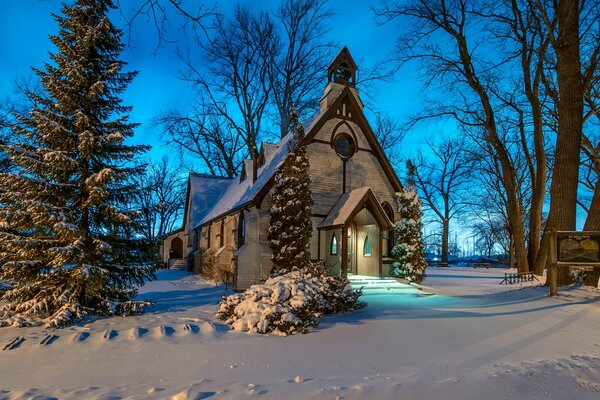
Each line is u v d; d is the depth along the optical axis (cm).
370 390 477
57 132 1020
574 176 1346
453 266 4862
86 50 1083
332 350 707
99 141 1051
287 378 553
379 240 1833
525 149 2511
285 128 3575
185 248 3784
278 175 1675
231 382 535
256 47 3509
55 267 998
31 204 938
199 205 3319
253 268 1775
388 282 1741
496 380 509
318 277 1116
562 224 1335
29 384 562
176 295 1587
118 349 726
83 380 574
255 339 789
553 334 798
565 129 1368
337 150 1998
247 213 1831
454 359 640
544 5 1584
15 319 922
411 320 952
